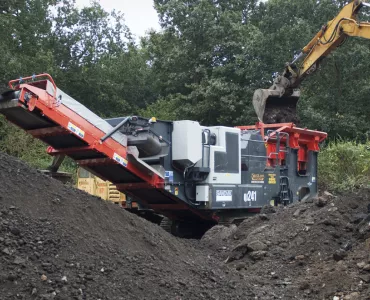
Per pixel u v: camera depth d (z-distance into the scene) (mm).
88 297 4426
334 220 7922
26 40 29734
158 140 10672
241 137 13180
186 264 6035
